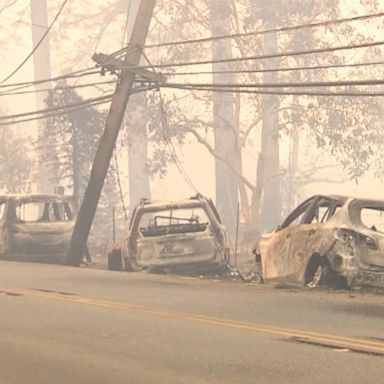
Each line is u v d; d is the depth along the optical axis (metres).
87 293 34.78
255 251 41.69
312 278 35.84
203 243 48.25
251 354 21.22
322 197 37.12
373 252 33.31
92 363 20.62
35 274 44.19
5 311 29.62
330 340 22.94
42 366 20.47
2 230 61.44
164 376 19.02
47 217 64.38
